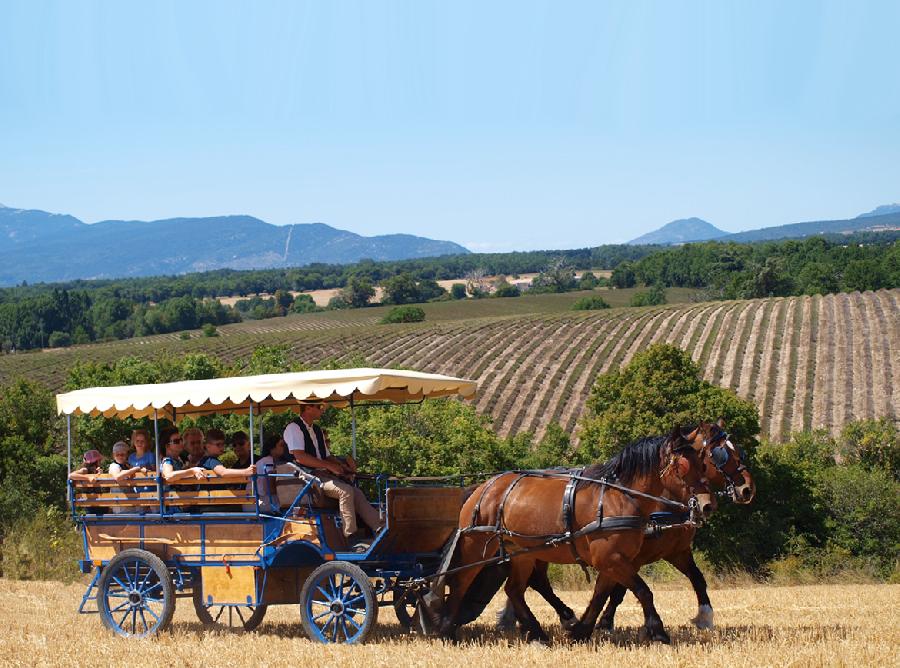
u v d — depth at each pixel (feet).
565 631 39.55
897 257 440.04
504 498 39.96
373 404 45.85
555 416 204.33
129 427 99.14
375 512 40.70
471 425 116.37
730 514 108.68
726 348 242.37
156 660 33.94
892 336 235.61
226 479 40.57
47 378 288.71
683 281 628.69
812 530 111.65
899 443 133.39
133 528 43.06
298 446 40.86
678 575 92.27
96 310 560.20
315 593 39.70
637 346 255.50
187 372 118.93
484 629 43.11
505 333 288.51
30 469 104.22
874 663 30.27
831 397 199.82
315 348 305.53
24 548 79.87
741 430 116.47
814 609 51.67
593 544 37.70
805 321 258.98
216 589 41.29
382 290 631.56
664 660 31.40
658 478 37.96
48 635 40.93
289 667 32.30
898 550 106.52
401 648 35.50
